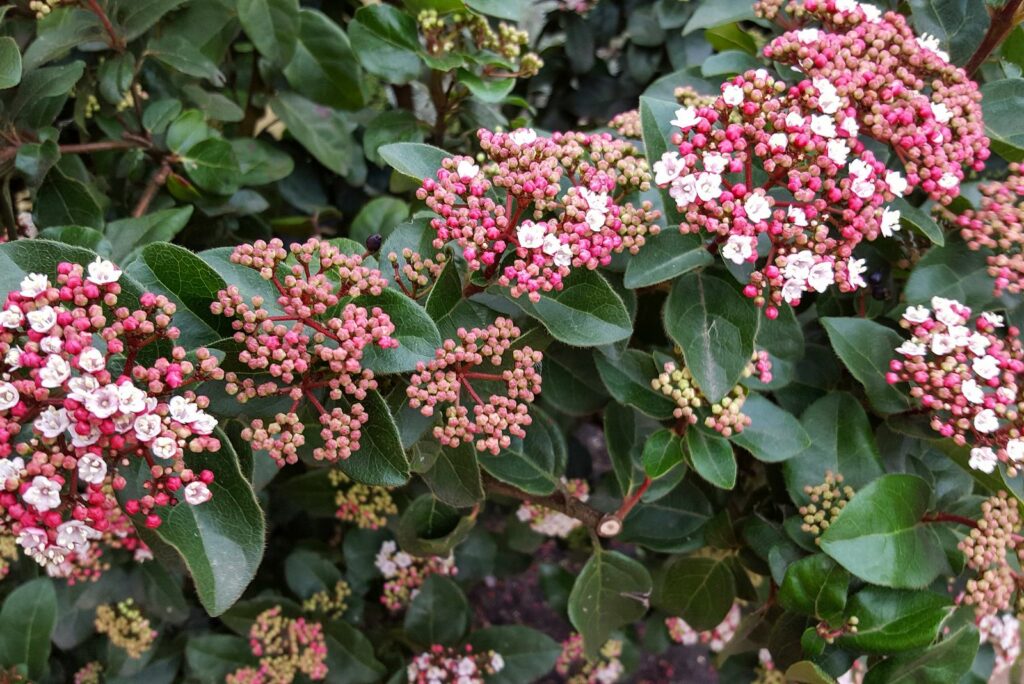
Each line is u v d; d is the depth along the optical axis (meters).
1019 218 0.44
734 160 0.41
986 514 0.44
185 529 0.37
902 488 0.44
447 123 0.60
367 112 0.67
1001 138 0.47
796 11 0.48
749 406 0.47
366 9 0.53
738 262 0.41
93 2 0.48
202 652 0.62
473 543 0.66
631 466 0.50
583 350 0.49
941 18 0.49
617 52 0.77
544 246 0.40
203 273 0.38
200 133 0.56
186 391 0.37
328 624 0.62
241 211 0.59
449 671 0.60
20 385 0.35
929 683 0.44
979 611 0.45
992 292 0.45
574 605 0.50
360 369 0.38
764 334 0.47
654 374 0.47
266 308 0.39
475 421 0.42
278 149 0.63
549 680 0.81
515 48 0.54
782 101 0.42
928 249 0.48
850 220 0.41
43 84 0.49
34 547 0.36
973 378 0.43
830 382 0.50
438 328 0.42
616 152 0.44
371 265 0.44
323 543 0.70
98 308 0.36
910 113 0.42
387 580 0.66
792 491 0.47
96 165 0.57
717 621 0.54
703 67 0.53
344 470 0.40
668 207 0.43
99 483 0.36
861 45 0.44
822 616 0.45
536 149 0.41
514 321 0.43
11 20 0.52
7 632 0.54
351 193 0.69
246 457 0.40
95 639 0.66
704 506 0.53
